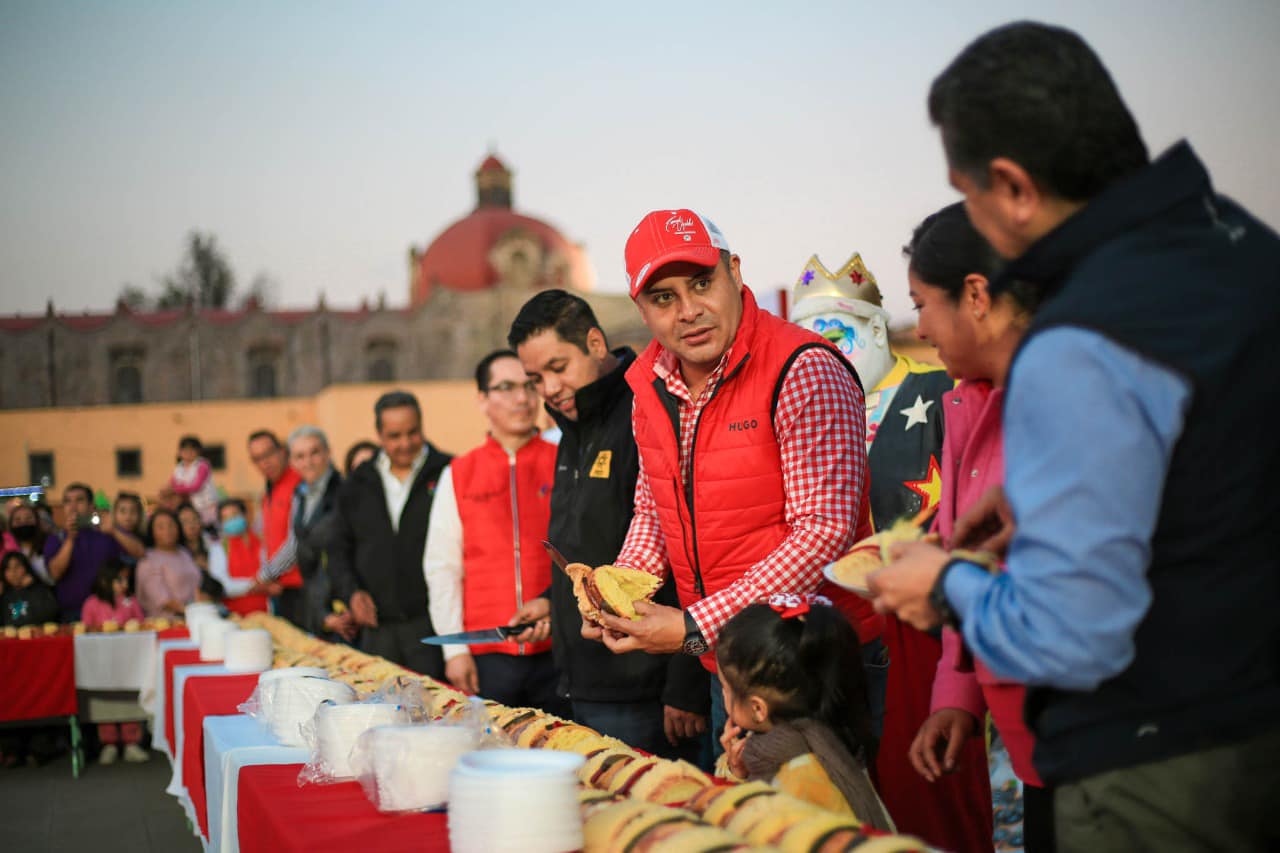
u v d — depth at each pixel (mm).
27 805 6262
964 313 1965
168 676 5559
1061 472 1312
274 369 52969
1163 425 1305
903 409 3682
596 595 2529
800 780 1950
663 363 2787
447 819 2006
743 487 2664
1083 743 1441
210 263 68000
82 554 8844
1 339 51219
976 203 1499
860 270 3863
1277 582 1381
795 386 2604
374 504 5742
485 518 4777
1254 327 1347
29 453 45969
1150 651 1393
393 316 53719
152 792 6562
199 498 14648
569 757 1732
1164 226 1398
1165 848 1424
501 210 64125
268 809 2141
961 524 1630
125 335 51938
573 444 3723
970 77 1440
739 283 2742
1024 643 1335
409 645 5613
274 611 9359
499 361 4840
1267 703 1372
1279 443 1371
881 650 2773
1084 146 1403
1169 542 1375
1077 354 1321
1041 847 2057
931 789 2773
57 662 7168
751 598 2477
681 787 1852
